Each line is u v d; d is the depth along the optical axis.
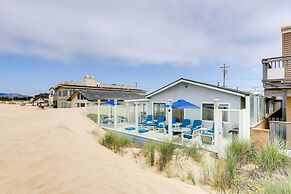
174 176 6.47
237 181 5.20
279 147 6.61
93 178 4.28
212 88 13.88
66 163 4.92
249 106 12.56
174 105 12.35
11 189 3.54
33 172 4.25
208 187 5.34
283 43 12.12
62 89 44.78
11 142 5.96
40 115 17.42
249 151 6.86
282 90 10.01
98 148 7.13
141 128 15.71
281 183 3.87
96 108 24.55
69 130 8.98
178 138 11.11
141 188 4.11
